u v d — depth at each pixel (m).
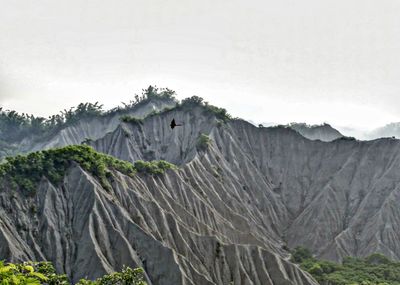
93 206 89.38
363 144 157.50
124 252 84.62
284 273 91.75
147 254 85.69
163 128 162.88
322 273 105.25
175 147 154.00
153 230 93.31
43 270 57.91
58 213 89.38
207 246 93.69
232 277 90.44
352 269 107.44
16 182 89.81
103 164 100.12
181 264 84.75
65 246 85.38
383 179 144.25
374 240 126.06
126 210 95.00
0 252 77.12
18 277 18.02
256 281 90.56
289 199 150.12
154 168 114.12
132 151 151.75
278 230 138.00
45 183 92.19
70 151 99.06
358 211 138.88
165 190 111.00
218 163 143.00
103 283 56.97
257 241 111.31
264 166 157.88
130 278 58.19
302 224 137.62
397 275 101.81
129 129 159.25
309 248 129.50
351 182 148.88
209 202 121.31
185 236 95.00
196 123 160.88
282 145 162.38
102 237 86.06
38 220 87.50
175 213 104.25
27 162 93.81
